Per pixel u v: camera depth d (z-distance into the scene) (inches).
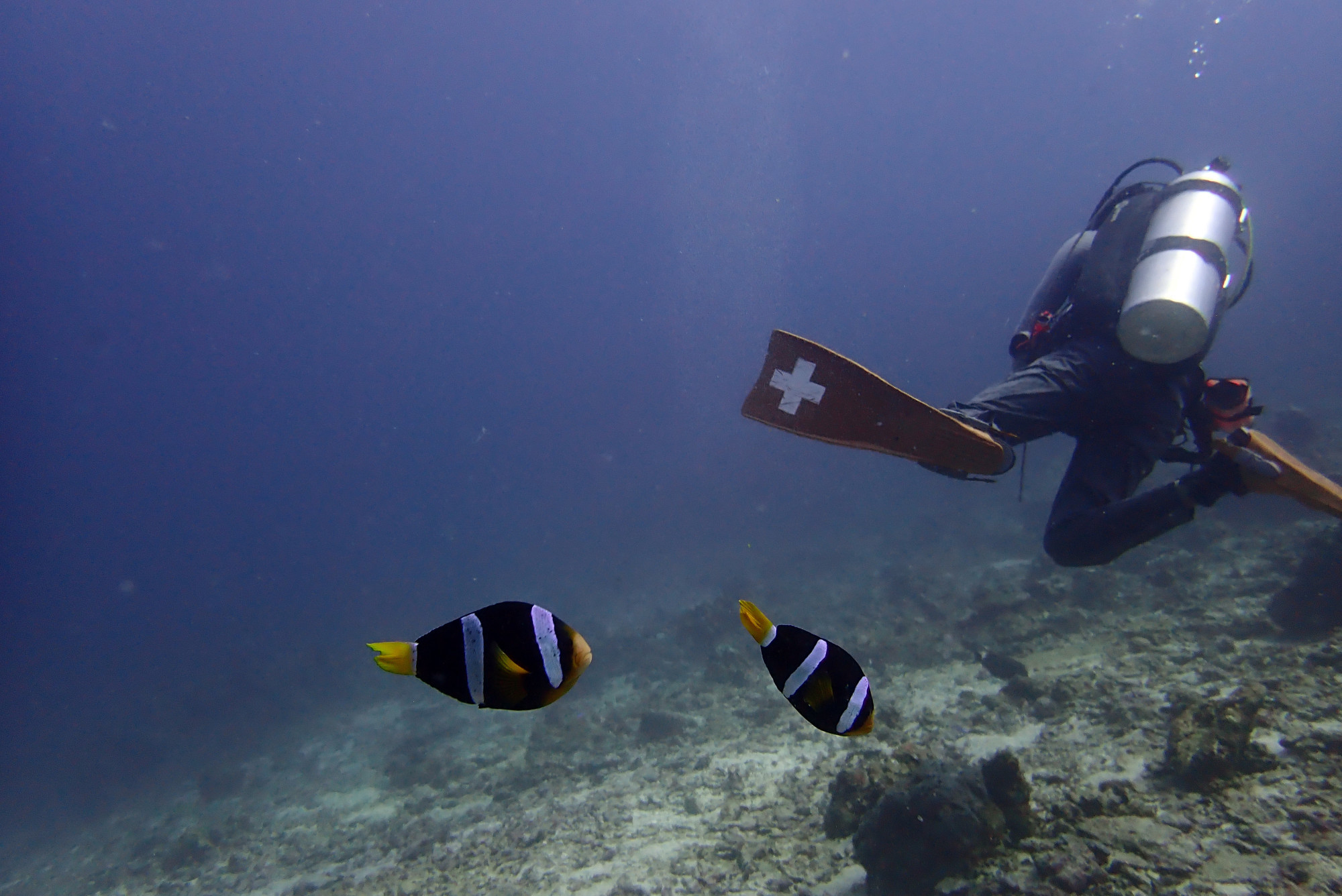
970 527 778.2
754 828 201.0
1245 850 114.9
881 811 147.0
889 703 291.1
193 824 468.1
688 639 520.1
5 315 3587.6
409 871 260.1
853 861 162.4
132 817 553.6
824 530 1153.4
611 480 3878.0
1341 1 2847.0
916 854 137.4
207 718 788.6
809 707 38.3
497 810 308.5
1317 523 358.6
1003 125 4092.0
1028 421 83.8
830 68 3334.2
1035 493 852.0
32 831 621.6
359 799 415.5
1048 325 100.0
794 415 81.7
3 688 1812.3
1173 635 268.4
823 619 519.8
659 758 314.5
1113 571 375.9
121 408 4648.1
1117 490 80.3
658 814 243.6
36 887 452.4
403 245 3902.6
